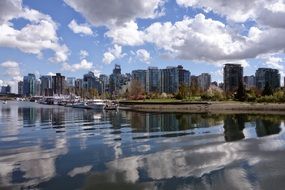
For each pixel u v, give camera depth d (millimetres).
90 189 27000
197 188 26922
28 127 71562
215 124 75188
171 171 31672
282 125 71500
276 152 39969
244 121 82312
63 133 59969
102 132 61281
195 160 36000
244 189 26547
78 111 141250
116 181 28844
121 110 144750
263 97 168375
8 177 29969
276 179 28734
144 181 28766
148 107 151875
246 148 42906
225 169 32094
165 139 51562
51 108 177625
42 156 38719
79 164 34688
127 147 44406
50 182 28609
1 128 69438
